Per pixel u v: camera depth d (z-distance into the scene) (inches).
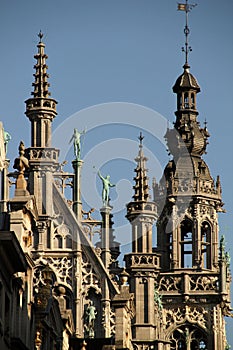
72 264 5802.2
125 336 5295.3
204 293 6304.1
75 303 5772.6
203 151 6550.2
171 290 6318.9
